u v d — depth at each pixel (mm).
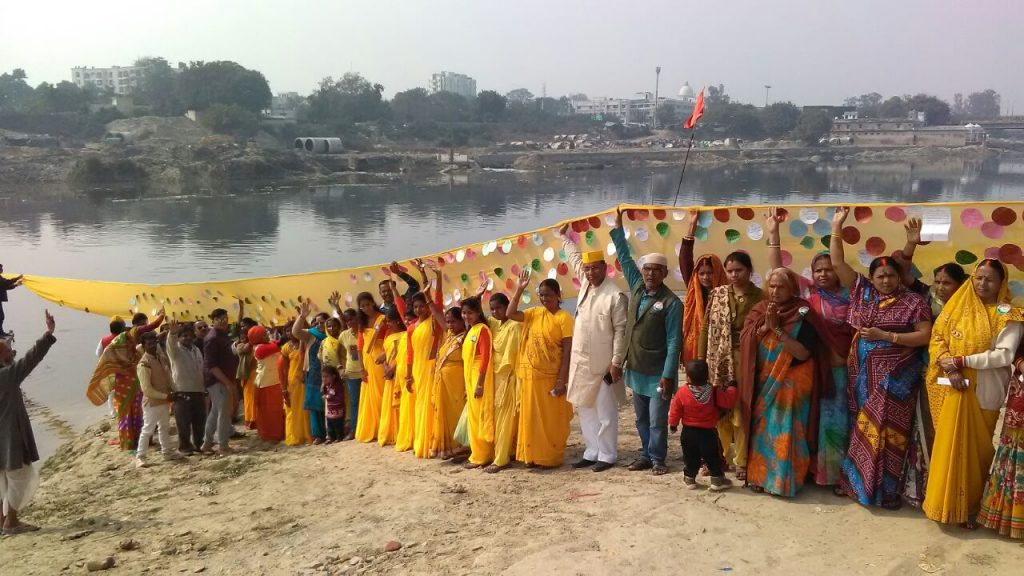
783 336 5113
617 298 6414
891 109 154500
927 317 4781
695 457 5566
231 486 7707
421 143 128750
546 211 54969
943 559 4320
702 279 5828
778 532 4773
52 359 16859
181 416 9266
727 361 5430
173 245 38438
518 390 6844
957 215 5383
